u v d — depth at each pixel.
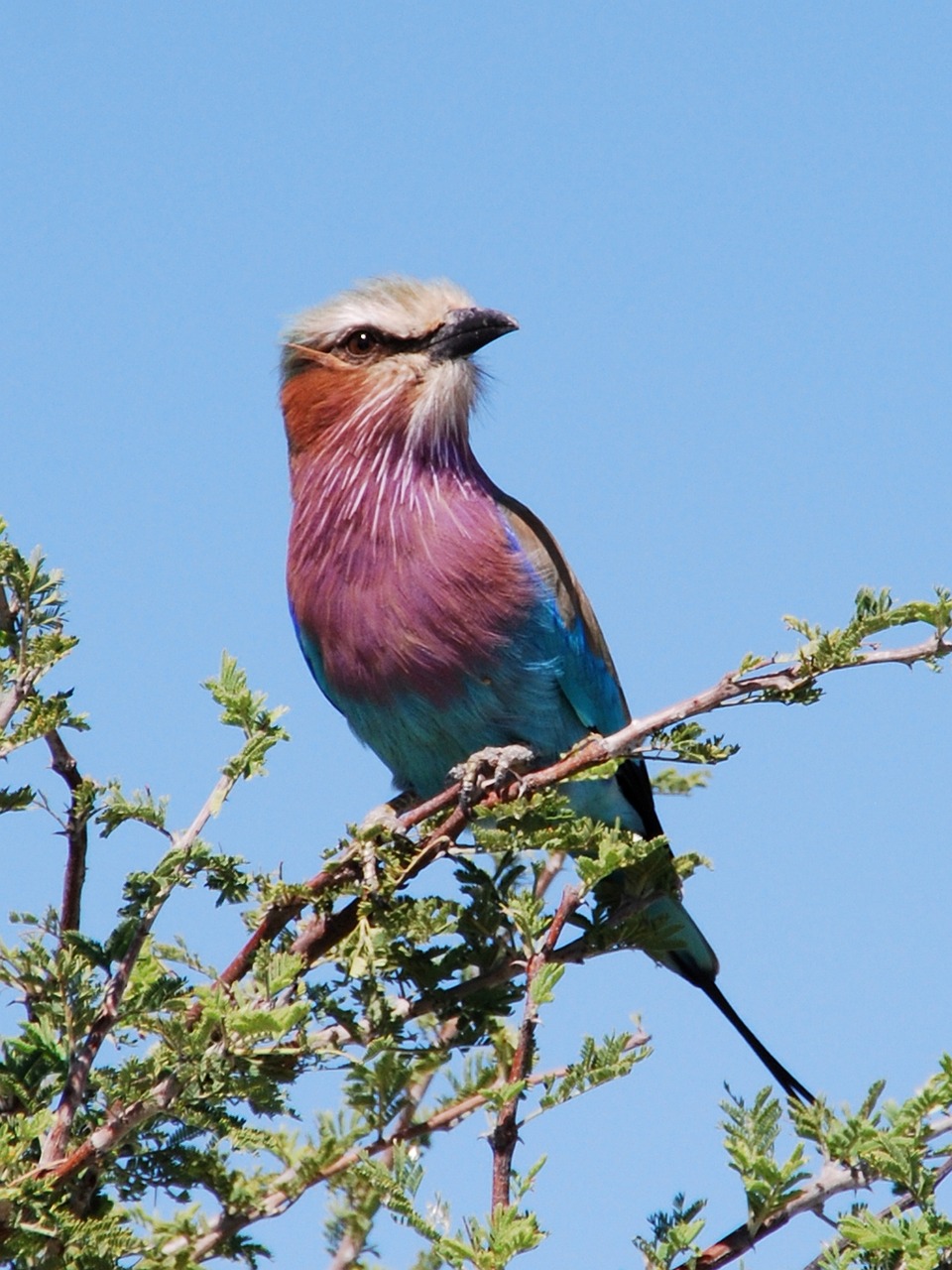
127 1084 8.30
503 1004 10.67
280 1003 9.39
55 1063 8.82
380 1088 8.72
